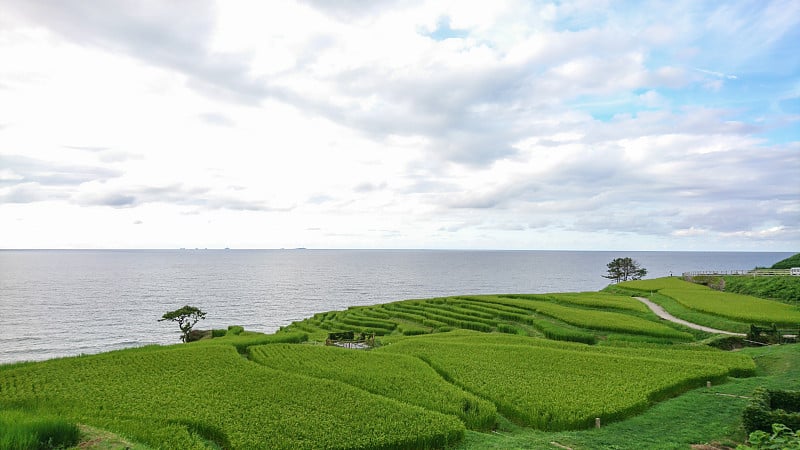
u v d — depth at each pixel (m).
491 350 42.62
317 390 29.86
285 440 21.92
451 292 171.12
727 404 26.64
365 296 159.75
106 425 22.14
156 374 33.62
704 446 20.45
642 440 21.94
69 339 84.69
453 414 26.75
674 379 31.64
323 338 61.56
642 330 52.69
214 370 34.81
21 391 29.03
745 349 43.78
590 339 51.94
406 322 74.06
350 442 21.83
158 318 108.69
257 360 40.47
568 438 22.61
